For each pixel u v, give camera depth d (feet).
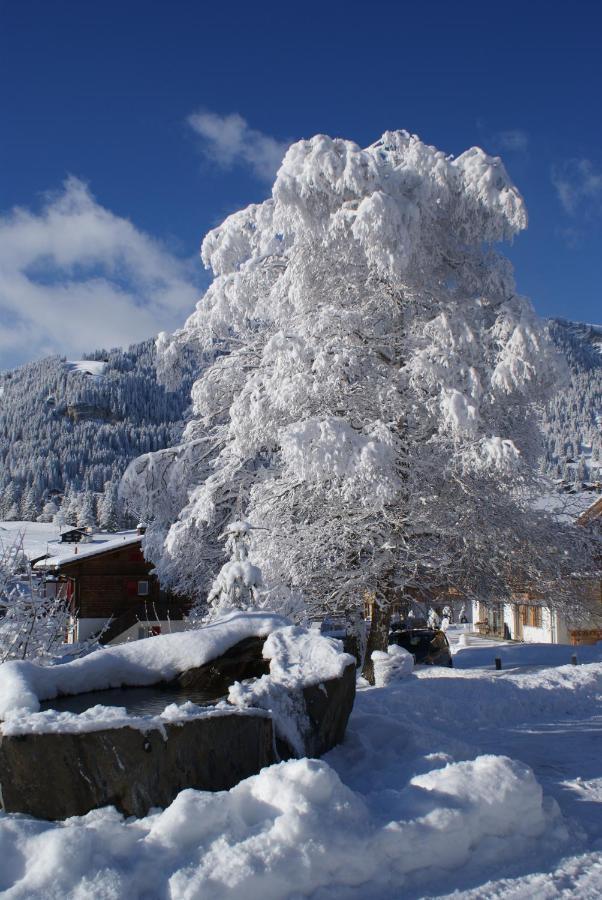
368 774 20.94
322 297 59.16
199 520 64.80
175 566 74.38
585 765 26.66
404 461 55.77
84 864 13.55
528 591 65.98
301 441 48.75
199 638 25.67
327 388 53.78
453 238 59.31
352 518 57.36
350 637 61.16
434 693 38.58
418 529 57.52
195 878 13.51
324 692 23.02
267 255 63.05
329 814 15.52
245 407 57.06
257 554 57.62
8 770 16.74
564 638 108.99
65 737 16.75
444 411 50.90
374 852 15.20
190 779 17.52
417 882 15.25
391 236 50.57
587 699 41.52
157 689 24.53
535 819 17.61
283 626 26.94
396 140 61.41
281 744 20.93
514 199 53.98
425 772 19.79
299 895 13.99
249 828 15.21
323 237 54.70
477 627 137.28
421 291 58.39
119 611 114.52
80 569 113.91
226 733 18.47
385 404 56.03
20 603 37.45
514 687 41.57
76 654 39.06
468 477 57.36
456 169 55.16
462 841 16.19
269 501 60.08
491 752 29.27
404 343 57.31
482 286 58.90
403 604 64.90
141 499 76.18
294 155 54.75
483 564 61.67
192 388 67.72
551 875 15.67
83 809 16.71
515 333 52.75
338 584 59.00
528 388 56.59
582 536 65.82
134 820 16.55
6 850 14.08
